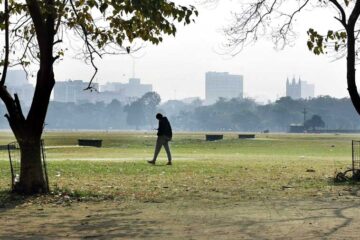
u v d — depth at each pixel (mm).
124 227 19172
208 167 47000
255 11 34969
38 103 27562
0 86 26984
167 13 25141
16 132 27734
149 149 90812
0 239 17219
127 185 33000
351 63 34969
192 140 140625
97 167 45688
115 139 144000
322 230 18172
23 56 31953
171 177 38094
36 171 28000
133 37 28922
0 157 61781
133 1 24719
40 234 18031
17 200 26109
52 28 27344
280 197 27375
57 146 92312
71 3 28609
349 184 33500
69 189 30078
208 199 26766
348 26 34500
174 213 22359
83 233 18141
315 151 89375
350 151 89062
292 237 17000
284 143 122750
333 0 34344
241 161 56562
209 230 18375
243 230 18328
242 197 27469
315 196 27719
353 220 20219
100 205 24859
